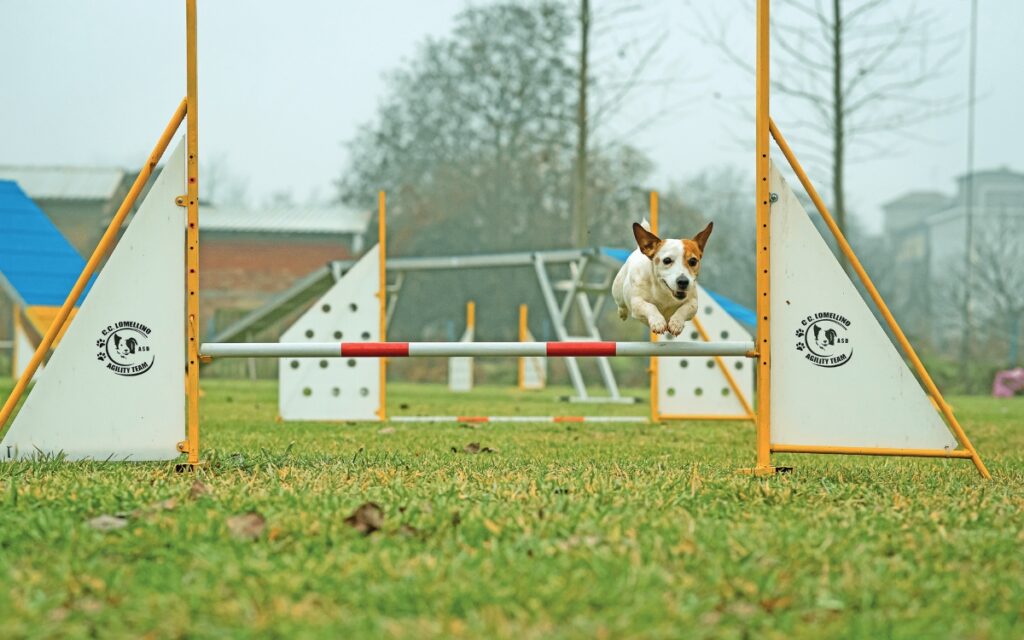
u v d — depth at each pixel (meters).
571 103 41.62
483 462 7.28
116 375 6.66
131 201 6.71
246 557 3.97
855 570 3.90
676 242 6.91
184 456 6.99
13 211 16.53
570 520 4.59
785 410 6.78
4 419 6.57
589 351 6.86
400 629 3.14
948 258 81.69
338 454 7.79
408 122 47.62
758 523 4.64
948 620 3.41
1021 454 9.04
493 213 47.06
